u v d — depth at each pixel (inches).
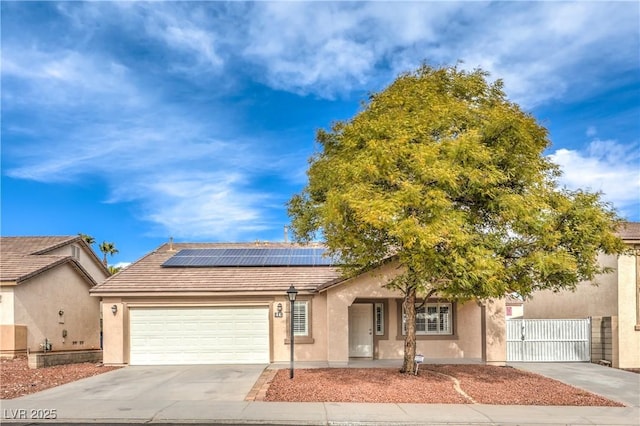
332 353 703.1
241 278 761.0
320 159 584.7
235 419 381.4
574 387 542.0
